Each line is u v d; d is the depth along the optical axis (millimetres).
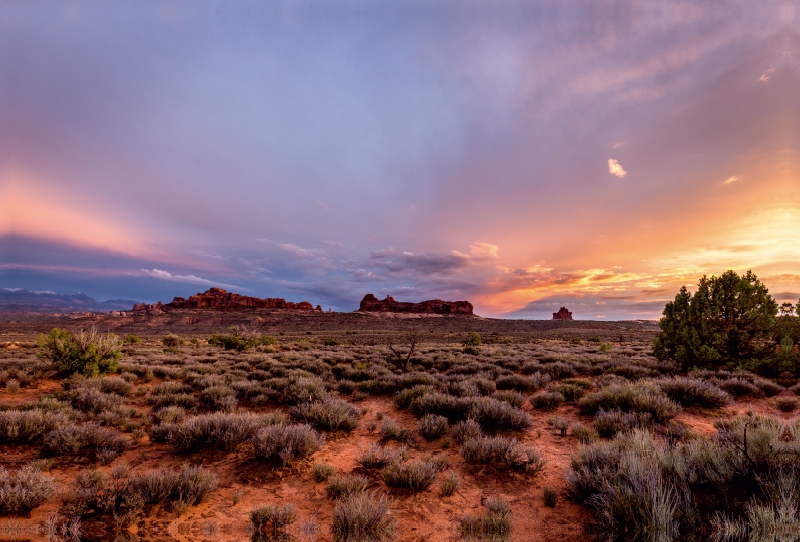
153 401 9641
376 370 15016
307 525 3912
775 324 13469
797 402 8992
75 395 8922
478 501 4645
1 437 5824
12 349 21203
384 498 4238
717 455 3980
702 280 15305
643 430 5797
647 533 3047
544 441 7035
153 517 3988
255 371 14695
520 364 17453
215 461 5777
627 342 39469
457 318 158250
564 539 3695
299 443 5895
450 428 7605
